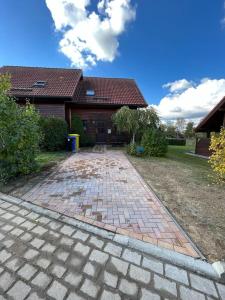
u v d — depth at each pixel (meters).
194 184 4.45
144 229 2.42
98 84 14.70
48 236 2.25
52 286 1.56
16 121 4.24
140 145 9.12
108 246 2.08
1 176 4.03
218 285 1.62
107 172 5.31
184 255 1.95
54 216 2.72
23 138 4.38
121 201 3.30
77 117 11.97
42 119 8.77
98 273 1.71
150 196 3.57
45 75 12.91
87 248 2.04
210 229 2.46
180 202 3.34
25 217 2.70
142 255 1.95
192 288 1.58
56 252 1.97
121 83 15.22
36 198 3.35
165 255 1.95
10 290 1.52
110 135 12.80
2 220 2.61
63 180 4.45
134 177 4.86
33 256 1.90
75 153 8.82
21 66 13.90
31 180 4.39
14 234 2.28
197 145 11.42
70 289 1.54
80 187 3.99
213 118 9.87
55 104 11.20
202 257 1.92
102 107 12.69
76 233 2.31
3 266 1.77
